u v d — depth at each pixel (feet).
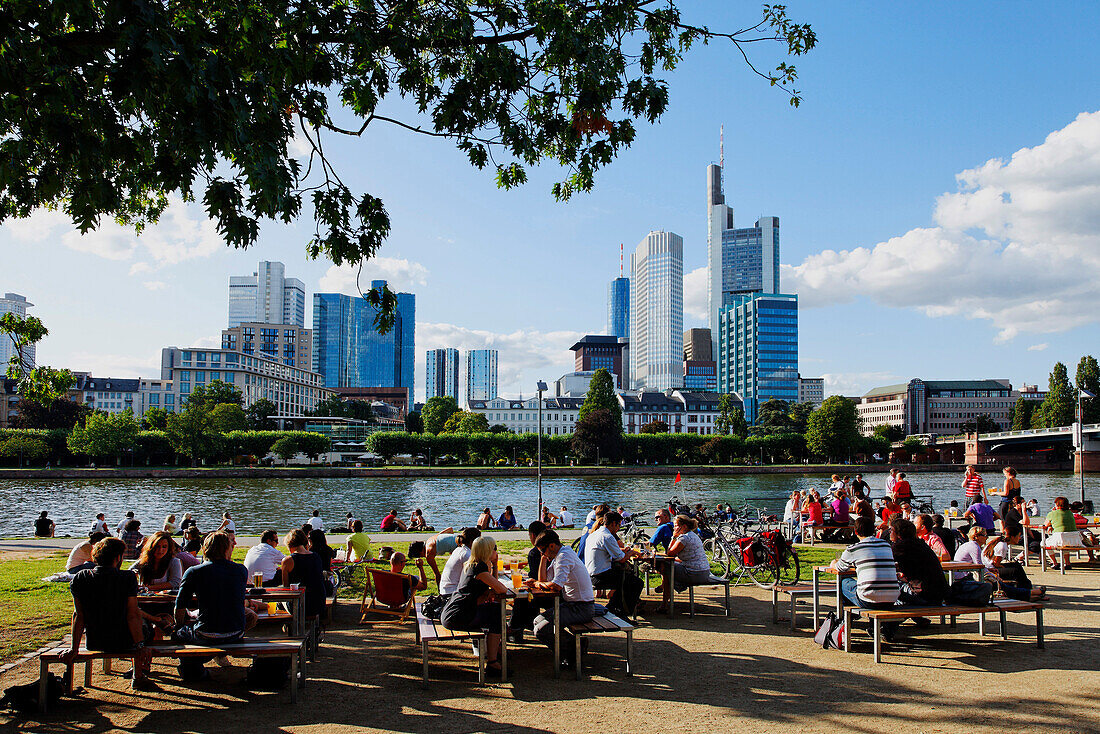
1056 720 22.62
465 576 27.68
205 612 25.52
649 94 34.01
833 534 73.20
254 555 35.94
